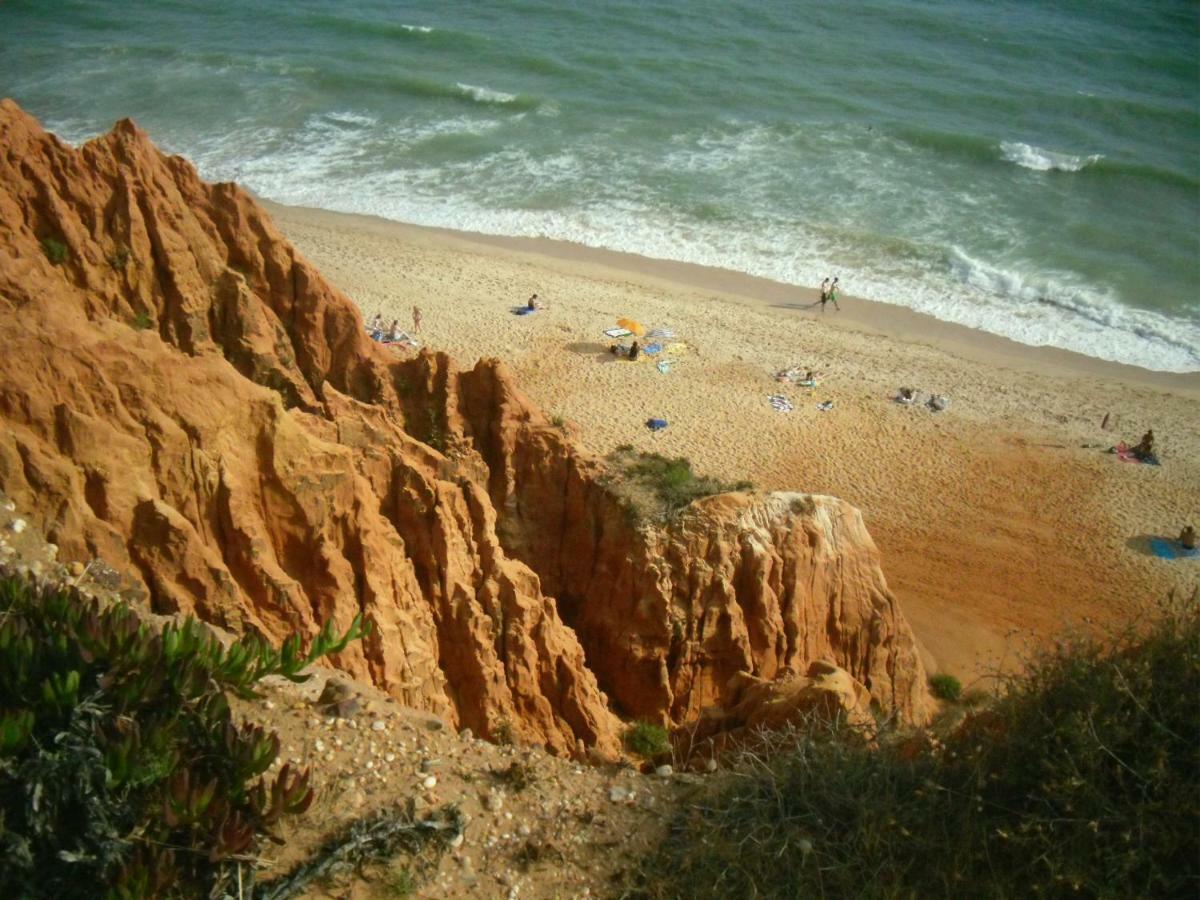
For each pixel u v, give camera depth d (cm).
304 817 1210
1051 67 10600
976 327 6469
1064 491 4997
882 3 12381
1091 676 1259
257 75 9888
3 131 2403
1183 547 4675
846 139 8819
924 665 3719
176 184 2755
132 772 1038
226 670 1272
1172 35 11469
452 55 10456
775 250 7219
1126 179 8294
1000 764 1259
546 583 2845
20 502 1630
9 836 973
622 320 6028
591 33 11206
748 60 10531
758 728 1753
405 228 7350
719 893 1221
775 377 5738
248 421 1947
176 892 1034
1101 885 1102
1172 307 6706
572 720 2378
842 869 1202
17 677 1095
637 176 8156
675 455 5000
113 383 1806
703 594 2695
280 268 2797
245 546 1852
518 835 1300
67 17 11531
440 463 2409
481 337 5878
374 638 1975
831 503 2869
